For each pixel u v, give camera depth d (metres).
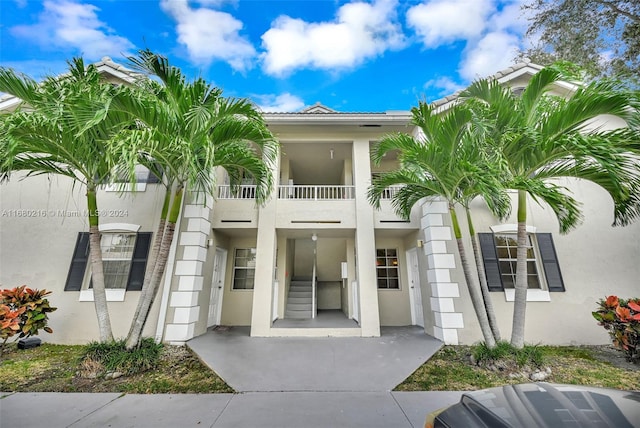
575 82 5.83
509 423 1.55
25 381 4.43
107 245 7.23
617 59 7.56
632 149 4.52
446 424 1.75
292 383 4.36
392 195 8.63
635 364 5.31
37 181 7.51
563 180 7.63
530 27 8.58
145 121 4.76
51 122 4.27
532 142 4.84
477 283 6.92
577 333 6.62
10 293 5.87
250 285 9.46
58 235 7.23
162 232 5.60
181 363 5.26
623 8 7.14
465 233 7.27
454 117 4.90
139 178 7.58
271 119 8.03
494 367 4.88
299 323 8.12
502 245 7.34
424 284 7.79
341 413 3.46
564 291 6.90
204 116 4.88
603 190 7.56
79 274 6.94
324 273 12.49
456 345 6.46
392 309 9.23
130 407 3.61
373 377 4.60
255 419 3.31
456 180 5.35
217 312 8.95
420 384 4.38
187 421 3.26
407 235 9.30
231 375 4.64
